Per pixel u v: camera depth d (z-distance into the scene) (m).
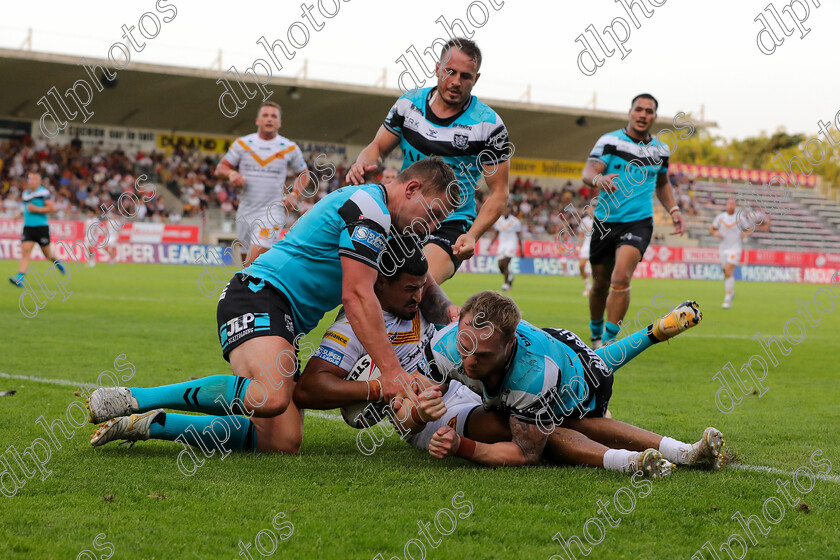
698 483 8.62
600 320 19.70
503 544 6.69
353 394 9.60
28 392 13.13
